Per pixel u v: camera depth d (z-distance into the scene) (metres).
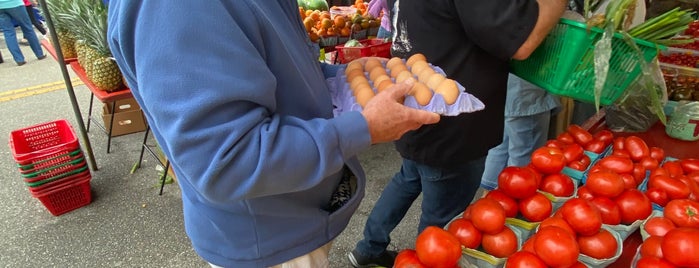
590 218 0.98
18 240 2.38
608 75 1.18
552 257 0.92
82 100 4.33
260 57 0.70
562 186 1.19
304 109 0.84
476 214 1.06
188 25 0.61
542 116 2.25
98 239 2.38
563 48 1.17
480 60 1.33
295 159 0.69
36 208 2.65
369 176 2.89
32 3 6.61
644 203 1.09
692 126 1.51
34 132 2.83
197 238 0.96
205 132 0.62
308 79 0.84
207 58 0.62
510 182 1.15
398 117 0.79
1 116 4.00
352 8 3.54
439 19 1.29
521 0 1.12
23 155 2.35
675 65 1.86
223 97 0.62
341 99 1.03
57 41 2.68
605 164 1.25
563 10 1.14
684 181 1.18
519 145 2.29
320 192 0.96
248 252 0.93
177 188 2.81
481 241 1.07
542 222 1.07
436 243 0.94
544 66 1.26
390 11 1.56
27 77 5.12
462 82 1.34
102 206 2.65
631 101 1.54
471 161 1.48
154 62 0.61
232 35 0.64
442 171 1.51
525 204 1.14
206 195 0.68
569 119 2.85
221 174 0.65
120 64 0.74
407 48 1.42
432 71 1.03
